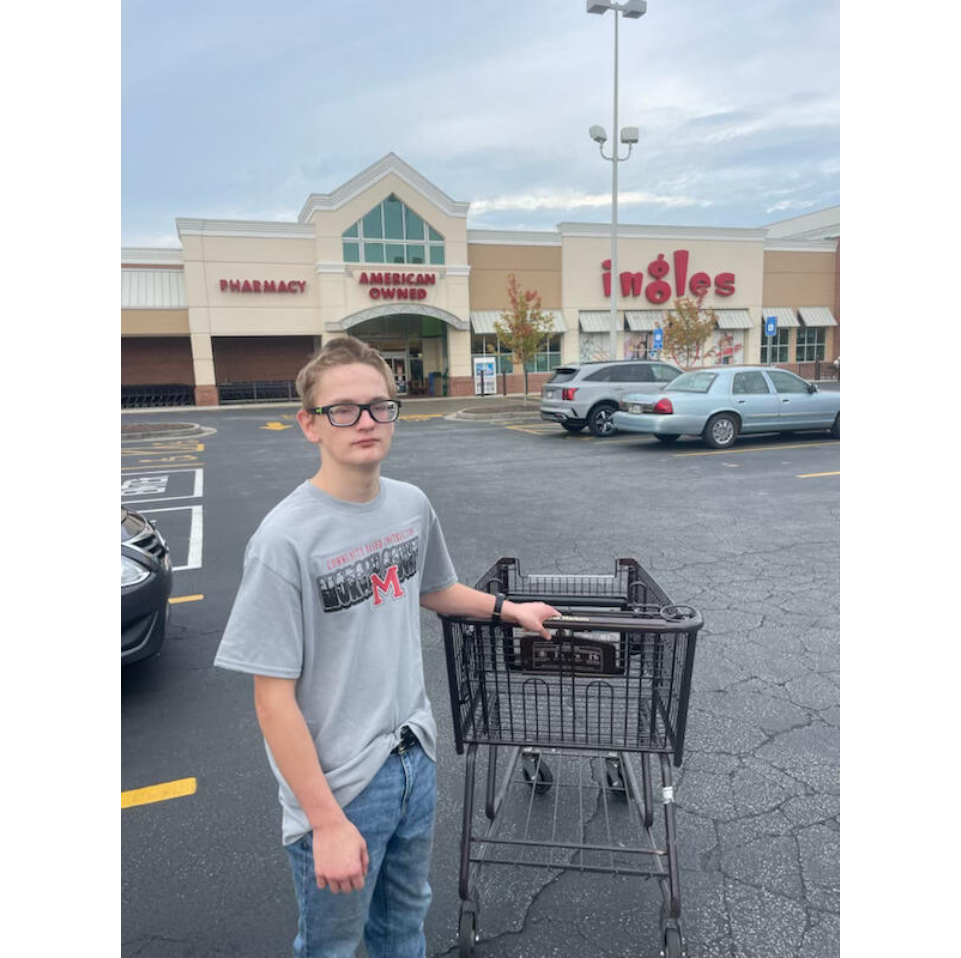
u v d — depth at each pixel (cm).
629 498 843
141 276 2778
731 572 557
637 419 1243
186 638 452
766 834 260
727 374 1243
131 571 360
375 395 146
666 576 550
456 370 2944
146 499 928
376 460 148
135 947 213
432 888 238
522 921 224
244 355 3109
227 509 852
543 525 721
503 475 1034
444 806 283
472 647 210
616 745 207
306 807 136
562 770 305
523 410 2244
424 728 161
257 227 2664
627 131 1939
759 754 309
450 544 658
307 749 136
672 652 201
